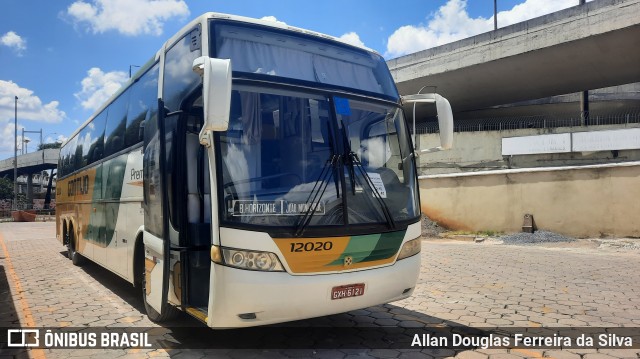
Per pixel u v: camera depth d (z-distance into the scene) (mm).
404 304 6402
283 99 4457
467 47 21750
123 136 6711
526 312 5969
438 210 15836
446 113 5281
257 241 3916
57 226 12453
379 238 4477
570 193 13109
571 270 8875
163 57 5469
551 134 18859
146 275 5281
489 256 10742
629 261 9789
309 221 4109
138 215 5789
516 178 14062
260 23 4824
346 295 4238
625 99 26438
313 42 5062
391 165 4984
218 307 3930
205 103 3729
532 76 21562
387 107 5172
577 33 18297
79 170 9609
